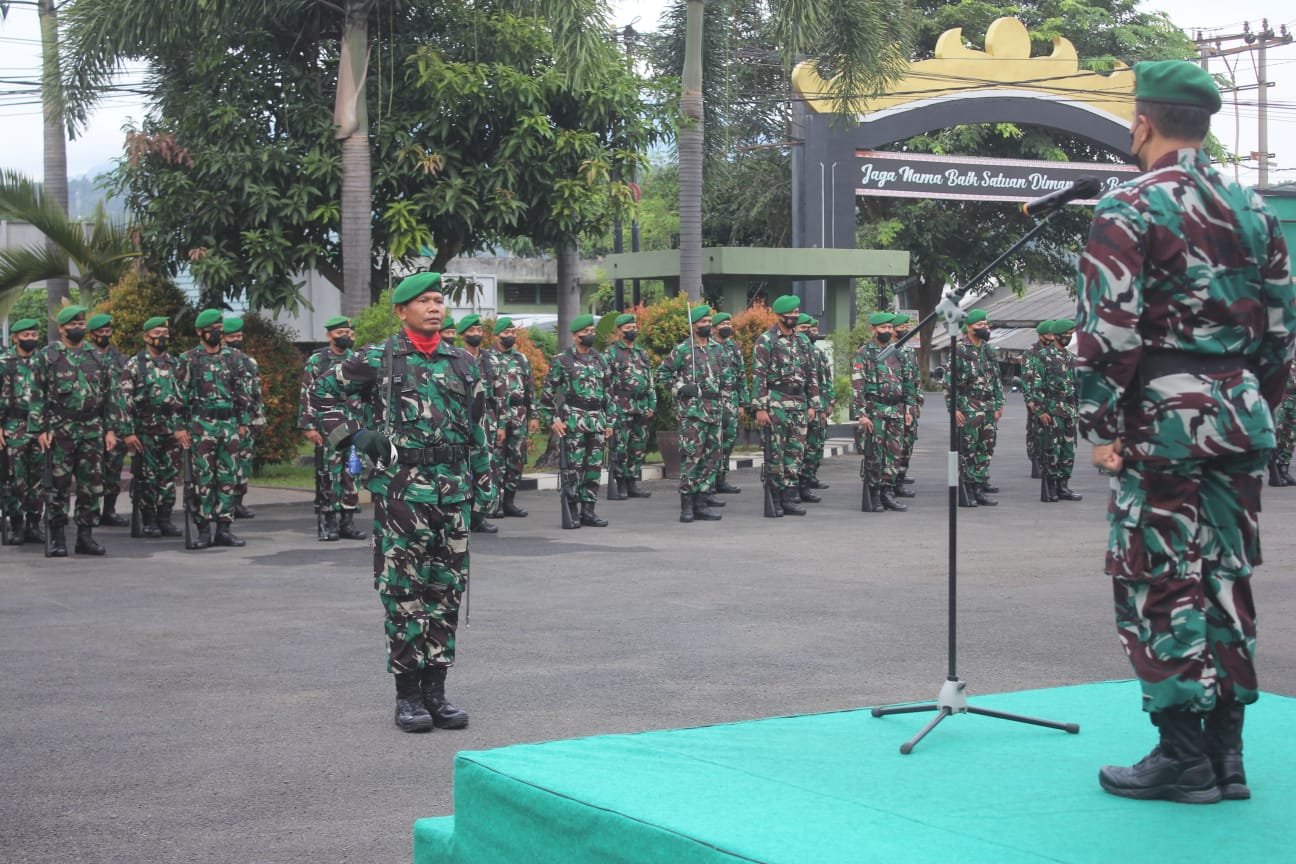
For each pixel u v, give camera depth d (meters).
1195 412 3.70
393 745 6.23
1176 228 3.72
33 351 12.89
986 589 10.16
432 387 6.53
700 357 14.77
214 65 18.73
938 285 48.19
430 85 18.81
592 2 18.00
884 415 15.49
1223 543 3.78
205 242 18.64
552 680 7.36
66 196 21.88
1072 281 48.25
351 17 17.81
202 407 12.99
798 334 15.55
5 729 6.50
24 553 12.84
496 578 10.85
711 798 3.74
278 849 4.89
